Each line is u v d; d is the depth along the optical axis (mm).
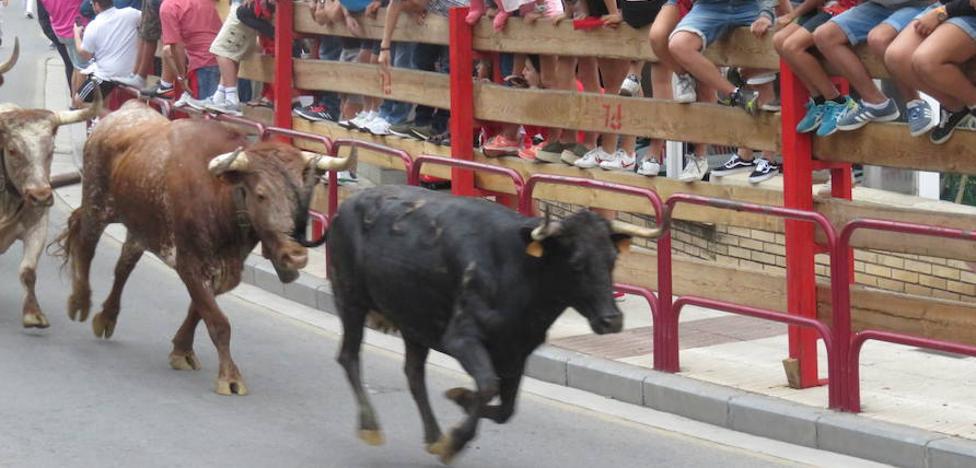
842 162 11219
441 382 12172
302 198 10906
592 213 8742
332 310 14609
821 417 10320
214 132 11742
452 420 11062
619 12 13016
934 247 10766
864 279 14250
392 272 9414
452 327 9078
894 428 10008
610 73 14125
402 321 9570
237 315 14539
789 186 11344
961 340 10656
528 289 8898
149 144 12125
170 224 11727
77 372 12156
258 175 10906
